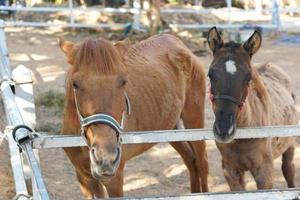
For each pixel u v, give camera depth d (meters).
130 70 5.18
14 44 15.23
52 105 9.44
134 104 4.92
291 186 6.26
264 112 5.09
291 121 5.77
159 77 5.40
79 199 6.17
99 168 3.55
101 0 20.52
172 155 7.75
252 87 5.01
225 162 5.17
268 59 14.23
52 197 6.23
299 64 13.65
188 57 5.87
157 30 16.30
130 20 17.75
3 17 18.25
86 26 16.97
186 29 17.16
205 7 22.48
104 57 3.80
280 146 5.48
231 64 4.52
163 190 6.64
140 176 7.03
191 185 6.30
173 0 21.08
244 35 15.94
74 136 3.92
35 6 19.23
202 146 6.10
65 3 20.30
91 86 3.74
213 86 4.53
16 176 3.90
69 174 6.96
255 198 3.68
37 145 3.88
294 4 22.55
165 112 5.34
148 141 4.02
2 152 7.09
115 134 3.69
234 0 22.36
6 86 5.36
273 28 17.94
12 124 4.38
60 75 11.93
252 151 4.95
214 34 4.75
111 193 4.65
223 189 6.74
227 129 4.25
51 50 14.66
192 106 5.96
